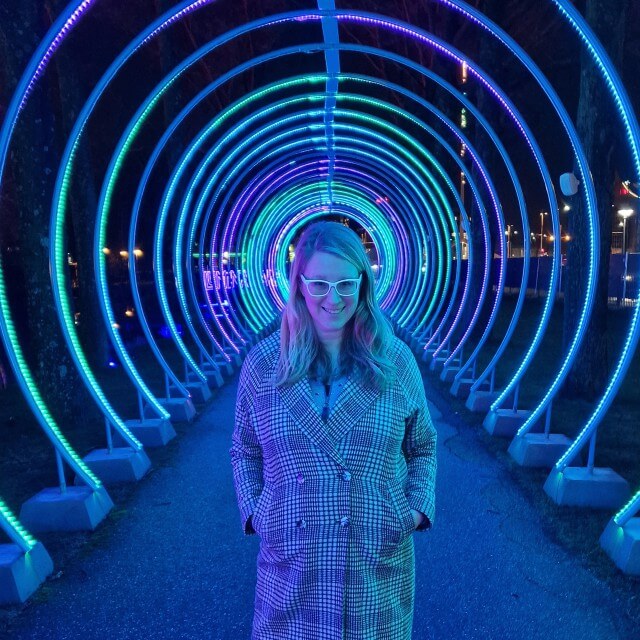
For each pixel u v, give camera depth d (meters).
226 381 9.26
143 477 5.05
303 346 1.68
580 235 7.10
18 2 5.97
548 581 3.34
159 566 3.57
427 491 1.82
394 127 9.19
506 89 10.82
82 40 14.88
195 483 4.91
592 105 6.92
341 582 1.62
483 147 10.93
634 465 5.08
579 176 7.01
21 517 4.02
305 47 5.91
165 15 4.22
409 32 5.03
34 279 6.41
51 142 6.33
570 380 7.33
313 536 1.63
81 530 4.04
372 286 1.74
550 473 4.63
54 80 13.66
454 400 7.71
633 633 2.90
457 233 10.41
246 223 14.27
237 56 16.73
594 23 6.84
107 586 3.36
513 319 6.73
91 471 4.82
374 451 1.67
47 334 6.50
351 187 16.53
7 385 9.39
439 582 3.34
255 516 1.77
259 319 15.17
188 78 16.86
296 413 1.67
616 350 11.15
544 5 12.48
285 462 1.68
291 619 1.67
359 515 1.64
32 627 3.01
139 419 6.32
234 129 8.16
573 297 7.23
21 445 6.10
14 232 13.24
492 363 7.03
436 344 11.54
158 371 9.95
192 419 6.95
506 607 3.11
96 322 10.19
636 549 3.35
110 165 5.32
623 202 30.44
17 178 6.23
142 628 2.99
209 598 3.24
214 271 11.60
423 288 13.69
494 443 5.80
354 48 5.94
